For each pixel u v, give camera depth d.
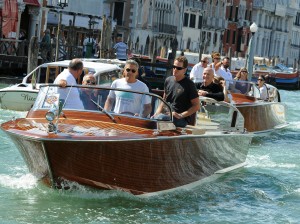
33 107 16.80
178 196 16.91
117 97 16.31
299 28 153.88
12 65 47.81
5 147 21.16
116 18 94.19
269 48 140.75
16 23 55.53
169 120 16.59
